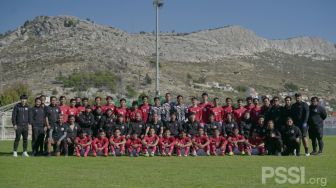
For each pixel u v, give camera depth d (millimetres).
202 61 198500
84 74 109250
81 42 161000
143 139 21062
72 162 17719
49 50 148500
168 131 21297
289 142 20797
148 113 22125
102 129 21312
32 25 177000
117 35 187250
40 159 18891
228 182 12766
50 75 115125
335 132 49156
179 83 126750
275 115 21500
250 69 184125
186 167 15984
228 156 20562
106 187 12039
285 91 143375
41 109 21016
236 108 22594
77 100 22047
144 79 116562
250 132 22000
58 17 180125
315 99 21172
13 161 18016
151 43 194250
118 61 135375
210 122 22047
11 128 41188
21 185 12367
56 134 20812
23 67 128750
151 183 12617
